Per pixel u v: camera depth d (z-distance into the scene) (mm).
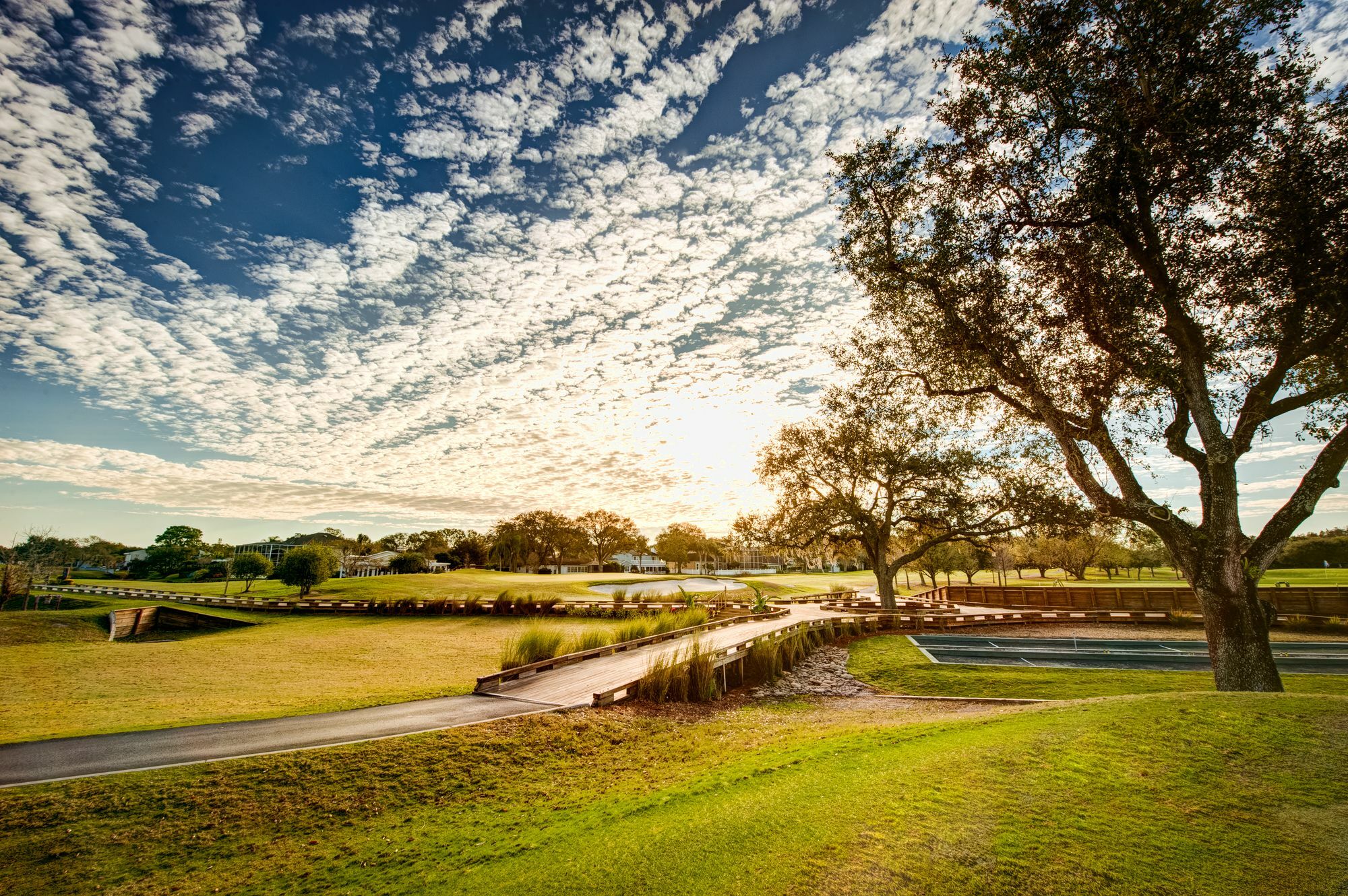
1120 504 12453
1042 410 13328
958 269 13383
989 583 74188
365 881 5590
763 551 34594
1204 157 11031
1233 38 10477
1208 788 5734
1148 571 91062
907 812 5508
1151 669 16141
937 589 42500
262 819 6766
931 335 15078
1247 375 12656
